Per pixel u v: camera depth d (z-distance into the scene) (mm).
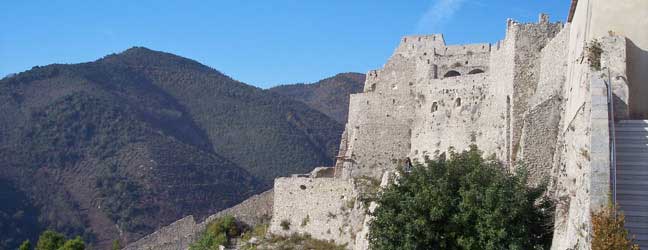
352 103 76500
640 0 35344
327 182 71062
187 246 84688
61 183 144250
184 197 142250
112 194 138625
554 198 40375
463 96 66062
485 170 40312
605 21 35719
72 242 84625
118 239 126812
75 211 134625
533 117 48812
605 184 28688
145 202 137125
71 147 155125
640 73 34344
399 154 71625
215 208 142125
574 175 34656
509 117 55562
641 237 28391
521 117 54375
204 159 160500
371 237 43688
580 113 34750
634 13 35281
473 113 64375
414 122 71500
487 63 69562
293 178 73750
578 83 37250
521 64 55188
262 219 81625
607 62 33625
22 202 134000
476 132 63625
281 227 73188
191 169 152875
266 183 161000
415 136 70750
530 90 54562
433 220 39375
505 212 37500
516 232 37250
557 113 47531
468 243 37875
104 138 158125
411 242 39656
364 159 72688
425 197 39812
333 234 68375
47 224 129375
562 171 38906
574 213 32031
